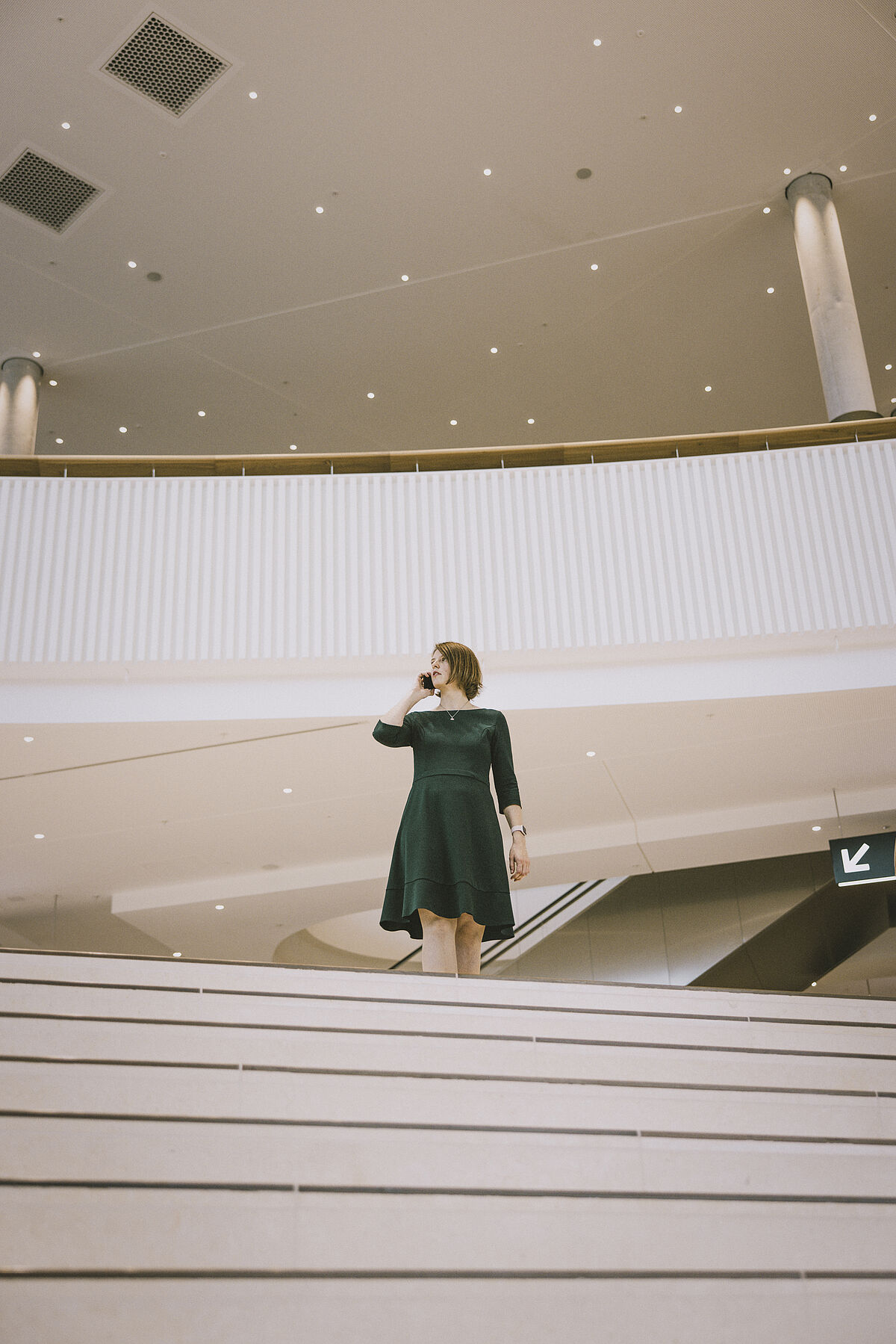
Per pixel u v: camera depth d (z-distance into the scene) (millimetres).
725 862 11000
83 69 9383
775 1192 2809
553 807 10008
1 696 7922
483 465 8211
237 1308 2182
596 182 10617
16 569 7793
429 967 3672
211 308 11773
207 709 7980
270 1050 3027
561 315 12125
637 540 7934
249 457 8156
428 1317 2246
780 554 7805
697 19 9156
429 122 9938
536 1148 2736
